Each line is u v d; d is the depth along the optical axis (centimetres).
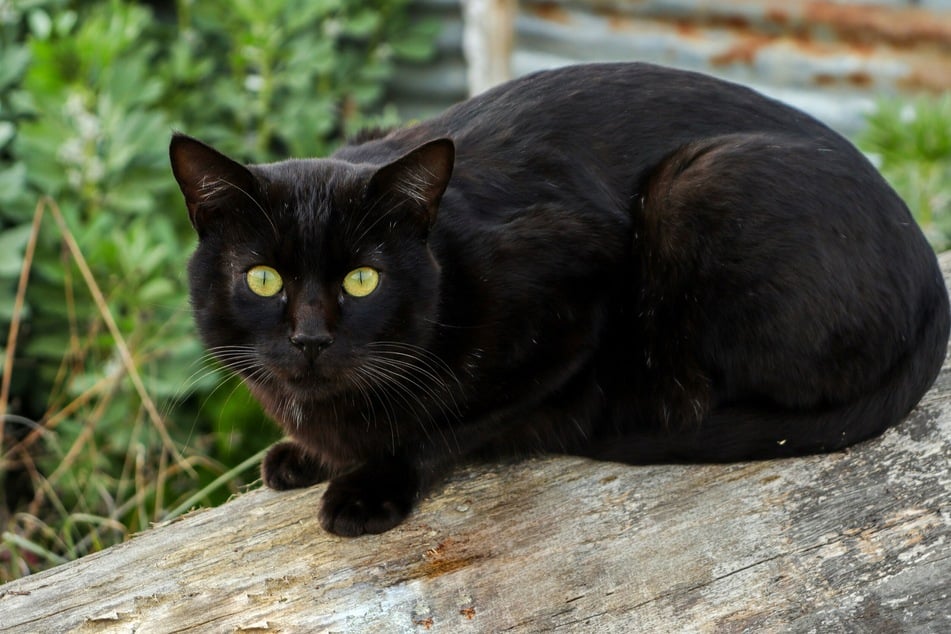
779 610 266
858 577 269
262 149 583
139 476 434
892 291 288
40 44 493
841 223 288
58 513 464
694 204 296
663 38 620
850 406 293
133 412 470
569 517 288
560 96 324
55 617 273
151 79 530
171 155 283
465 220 299
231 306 287
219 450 472
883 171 488
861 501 283
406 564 279
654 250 304
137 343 470
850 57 600
